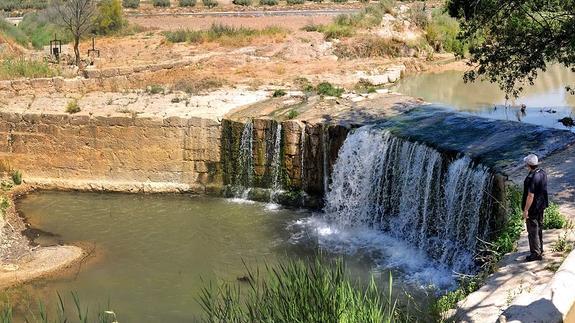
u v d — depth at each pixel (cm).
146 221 2177
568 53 1817
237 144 2373
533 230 1181
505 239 1313
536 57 1823
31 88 2788
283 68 3388
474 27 1889
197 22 4903
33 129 2534
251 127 2338
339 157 2183
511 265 1204
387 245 1945
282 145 2302
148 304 1622
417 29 4384
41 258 1875
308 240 1994
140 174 2491
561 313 883
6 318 1023
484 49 1919
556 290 917
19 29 4225
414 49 4081
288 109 2444
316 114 2347
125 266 1836
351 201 2145
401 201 2008
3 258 1886
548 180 1542
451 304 1222
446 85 3341
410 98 2503
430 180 1883
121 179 2505
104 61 3472
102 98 2719
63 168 2539
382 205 2078
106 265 1844
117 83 2959
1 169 2559
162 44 3922
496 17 1862
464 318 1082
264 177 2356
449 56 4178
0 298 1648
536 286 1098
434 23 4469
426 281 1680
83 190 2494
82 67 3222
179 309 1595
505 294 1109
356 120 2250
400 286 1647
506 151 1755
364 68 3547
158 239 2020
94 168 2520
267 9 5916
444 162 1842
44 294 1673
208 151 2425
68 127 2506
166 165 2467
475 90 3148
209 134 2411
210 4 6219
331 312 874
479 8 1828
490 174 1620
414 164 1955
